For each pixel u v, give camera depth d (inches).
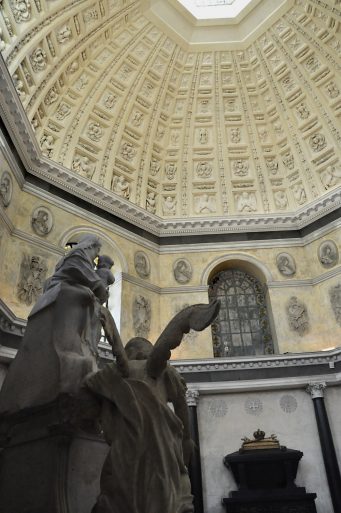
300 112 837.8
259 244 828.0
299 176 853.2
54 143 726.5
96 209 738.8
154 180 860.0
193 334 749.3
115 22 738.2
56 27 649.0
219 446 664.4
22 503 154.6
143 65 812.6
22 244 613.0
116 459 130.9
